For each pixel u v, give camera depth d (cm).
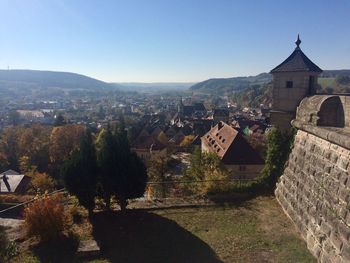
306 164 1616
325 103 1511
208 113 16900
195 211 1880
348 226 1130
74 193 1709
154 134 10531
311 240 1400
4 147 7844
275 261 1334
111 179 1739
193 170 3253
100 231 1622
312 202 1474
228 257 1378
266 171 2188
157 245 1491
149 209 1908
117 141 1772
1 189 4797
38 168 7356
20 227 1684
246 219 1752
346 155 1238
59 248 1466
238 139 4247
